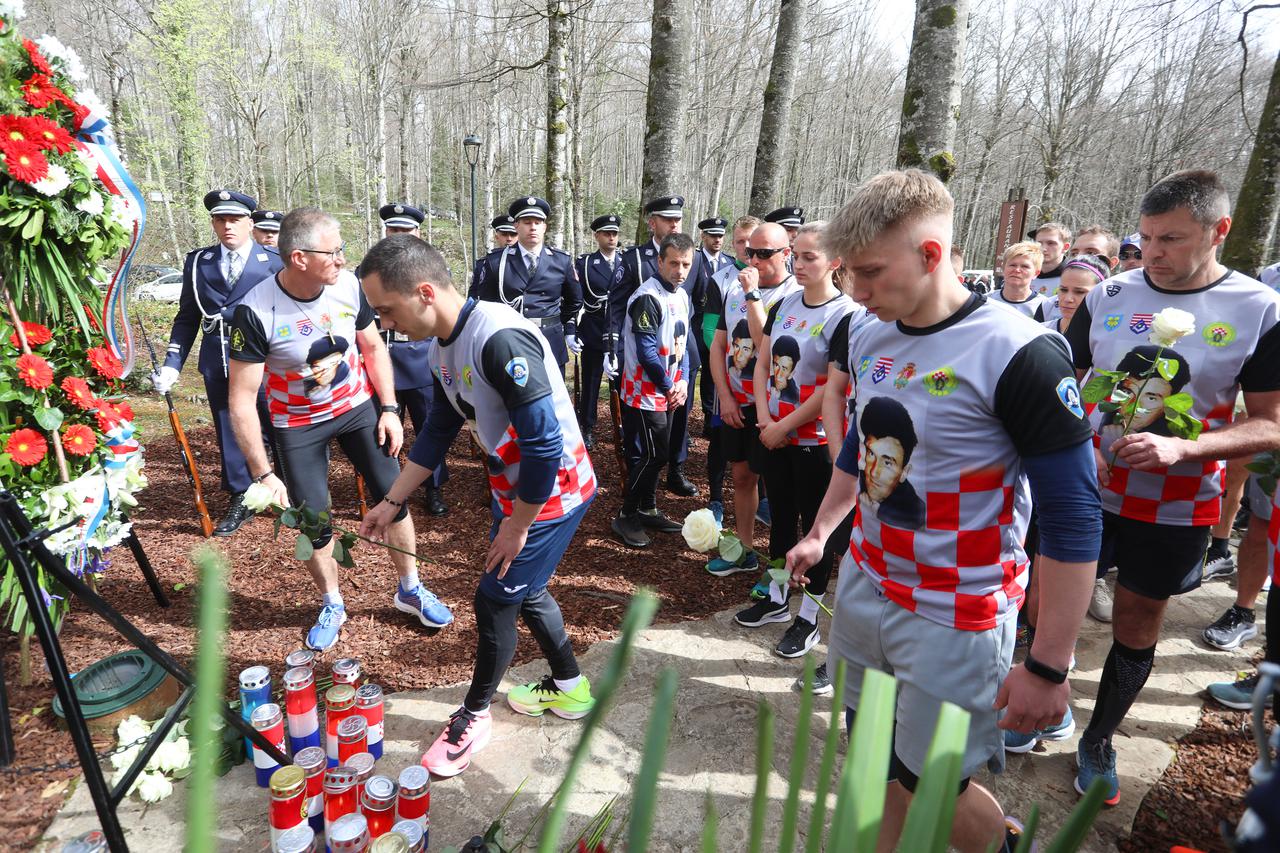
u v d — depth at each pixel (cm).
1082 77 2192
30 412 255
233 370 274
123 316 294
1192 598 370
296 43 2473
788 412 307
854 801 58
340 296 295
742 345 353
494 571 227
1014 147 3362
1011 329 141
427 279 202
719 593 369
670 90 677
